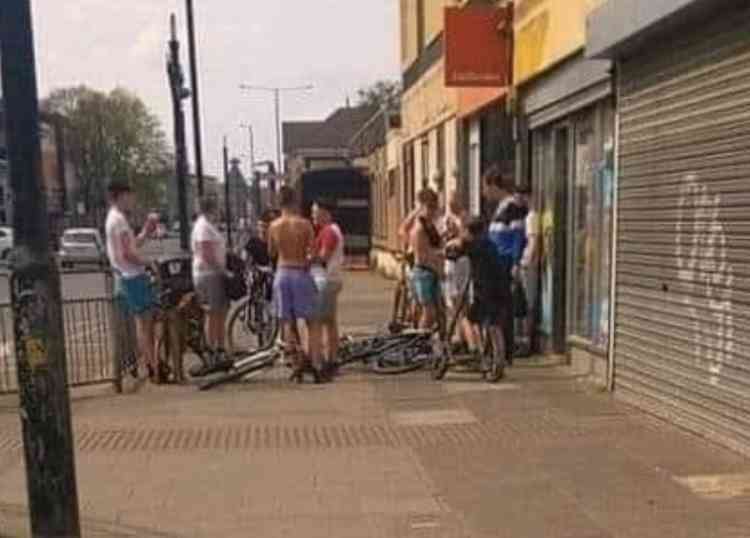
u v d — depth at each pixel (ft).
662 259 29.30
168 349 38.58
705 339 26.68
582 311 37.93
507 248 40.88
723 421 25.80
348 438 27.99
